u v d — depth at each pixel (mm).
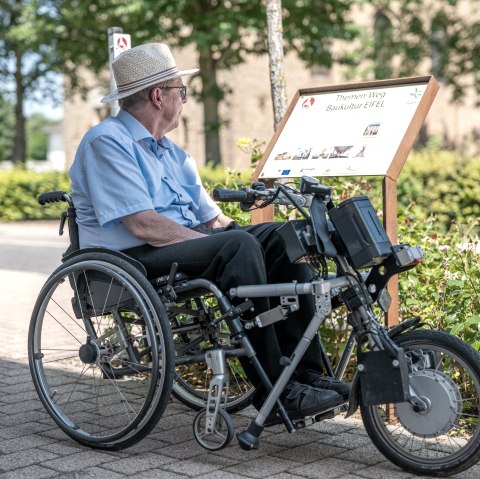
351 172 4113
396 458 3424
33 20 18031
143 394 4594
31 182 19641
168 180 4031
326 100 4480
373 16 24328
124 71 3902
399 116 4199
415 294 4660
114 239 3830
